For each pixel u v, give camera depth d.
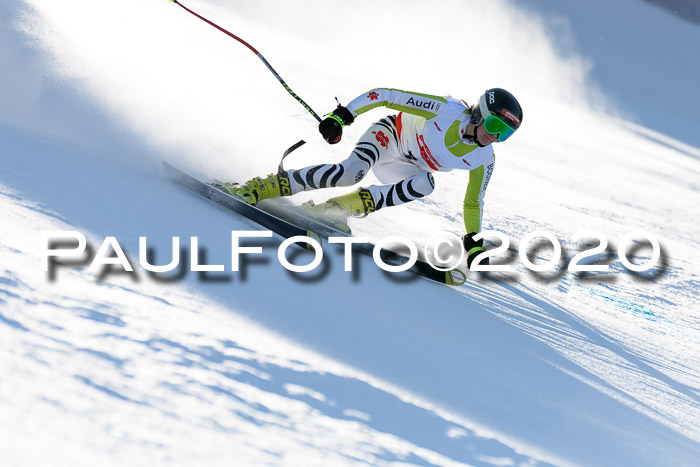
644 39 84.44
